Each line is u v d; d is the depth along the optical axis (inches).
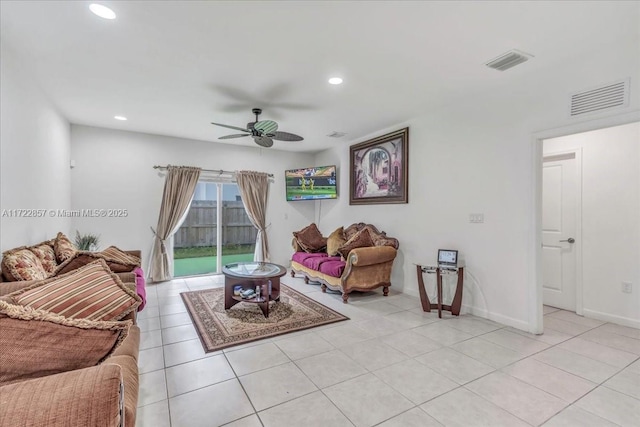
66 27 85.8
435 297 159.9
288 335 117.6
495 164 131.7
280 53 100.7
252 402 76.8
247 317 136.3
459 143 146.7
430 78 120.8
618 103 97.0
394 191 184.7
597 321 133.1
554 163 153.3
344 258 176.7
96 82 122.3
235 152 235.1
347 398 78.4
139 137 199.3
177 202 207.8
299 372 90.8
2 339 36.0
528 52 101.7
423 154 166.4
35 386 31.2
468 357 99.7
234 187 240.5
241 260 243.1
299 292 179.6
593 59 102.4
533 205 118.6
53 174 144.4
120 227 193.6
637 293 125.0
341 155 236.5
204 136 208.8
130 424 37.9
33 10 78.0
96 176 186.7
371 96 138.6
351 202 222.1
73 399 30.6
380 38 92.3
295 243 223.9
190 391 81.3
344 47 97.3
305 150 257.8
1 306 36.9
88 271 64.9
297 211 263.3
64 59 104.0
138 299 63.3
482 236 137.0
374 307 152.0
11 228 98.8
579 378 87.4
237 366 94.3
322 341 112.1
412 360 97.9
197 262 229.0
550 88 113.2
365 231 178.7
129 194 196.2
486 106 134.8
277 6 77.4
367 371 91.3
